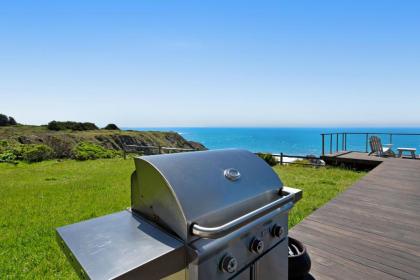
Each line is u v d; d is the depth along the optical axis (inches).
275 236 49.3
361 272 76.4
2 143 474.3
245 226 41.9
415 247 91.3
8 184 254.4
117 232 40.4
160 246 35.5
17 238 126.1
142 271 31.6
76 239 38.6
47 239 124.7
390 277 74.0
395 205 136.1
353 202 141.0
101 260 32.6
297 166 352.2
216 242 37.2
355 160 308.3
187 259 36.0
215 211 39.0
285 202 48.3
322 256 85.4
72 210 168.2
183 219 35.5
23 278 92.0
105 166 367.6
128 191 214.1
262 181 51.6
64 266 99.7
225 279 39.8
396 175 208.2
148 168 41.8
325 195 192.5
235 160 52.9
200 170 44.0
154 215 42.6
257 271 46.3
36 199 194.2
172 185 37.6
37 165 399.2
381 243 94.3
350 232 103.3
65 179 275.7
